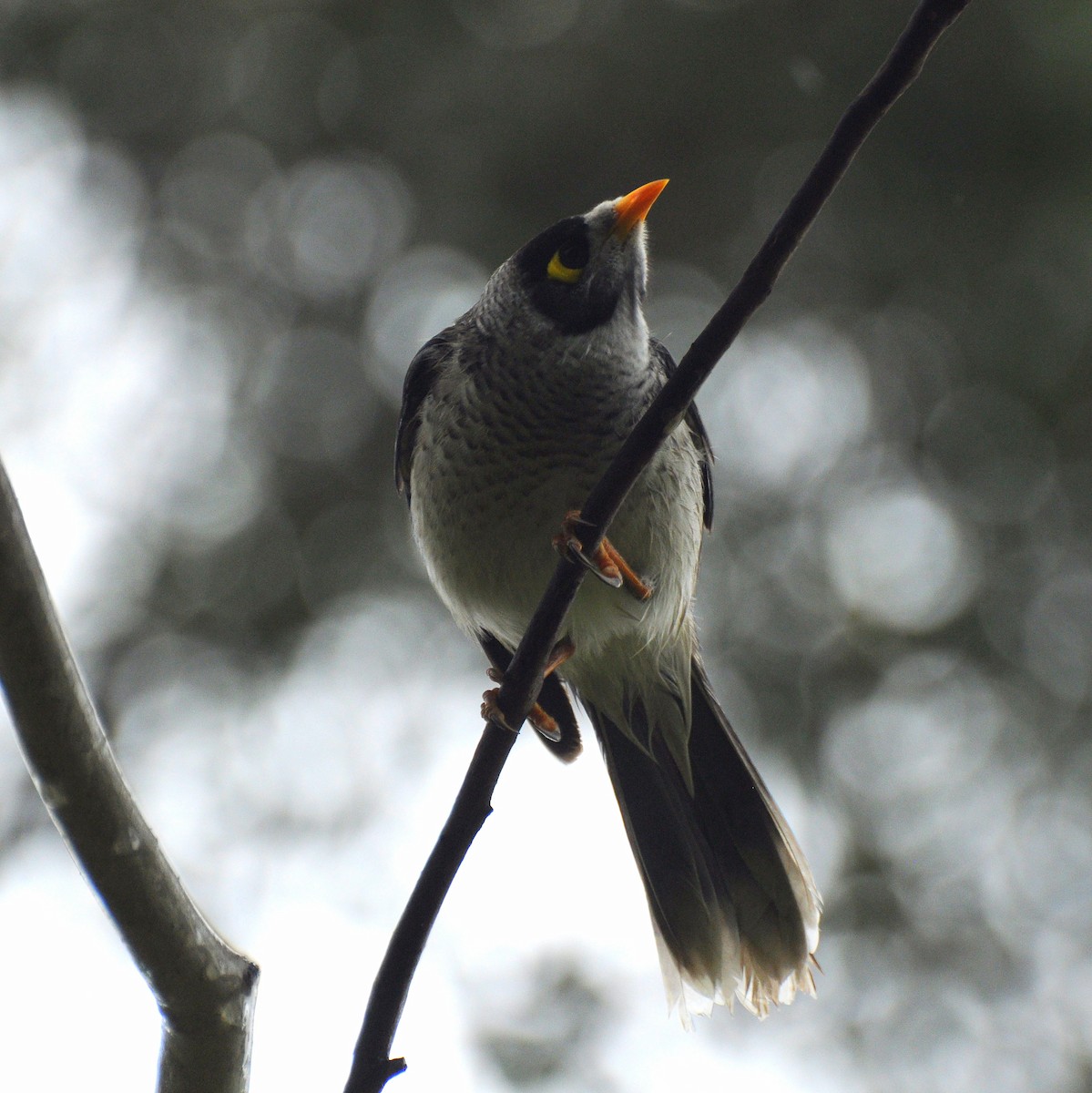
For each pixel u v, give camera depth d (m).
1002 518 12.59
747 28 14.00
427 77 13.92
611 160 13.75
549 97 13.77
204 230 14.07
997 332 12.83
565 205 13.67
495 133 13.73
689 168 13.82
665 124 13.84
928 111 13.41
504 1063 9.47
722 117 13.84
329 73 14.23
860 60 13.75
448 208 13.69
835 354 13.40
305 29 14.41
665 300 13.61
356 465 13.34
